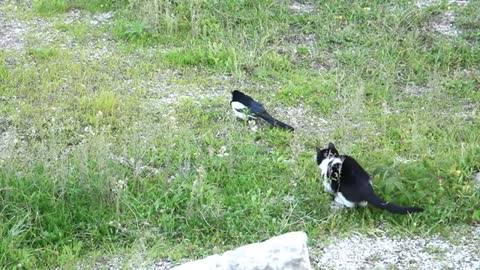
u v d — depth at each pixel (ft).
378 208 22.47
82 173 23.29
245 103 27.73
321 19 35.83
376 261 21.16
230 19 35.58
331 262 21.09
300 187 23.95
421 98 29.99
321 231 22.25
